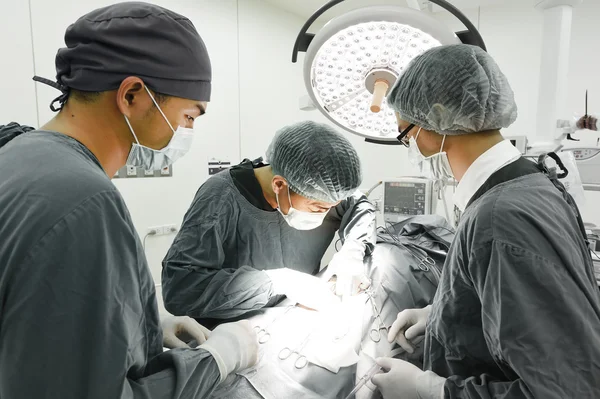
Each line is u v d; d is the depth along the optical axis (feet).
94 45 2.06
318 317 3.71
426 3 5.29
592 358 1.84
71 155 1.83
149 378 2.00
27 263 1.52
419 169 3.17
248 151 8.91
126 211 1.87
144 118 2.26
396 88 2.70
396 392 2.69
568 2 3.61
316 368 3.04
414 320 3.56
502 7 7.80
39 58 5.96
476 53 2.56
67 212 1.60
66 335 1.54
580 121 3.75
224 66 8.23
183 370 2.09
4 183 1.66
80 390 1.57
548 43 3.77
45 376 1.51
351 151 3.72
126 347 1.71
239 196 4.12
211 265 3.77
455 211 5.06
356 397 2.88
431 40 2.49
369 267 4.50
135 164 2.53
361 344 3.44
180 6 7.39
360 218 5.03
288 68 9.50
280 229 4.39
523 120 7.86
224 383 2.86
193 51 2.33
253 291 3.62
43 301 1.52
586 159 5.66
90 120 2.14
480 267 2.15
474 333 2.44
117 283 1.74
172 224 7.71
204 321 4.01
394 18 2.26
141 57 2.12
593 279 2.24
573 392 1.83
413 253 4.76
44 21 5.95
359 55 2.65
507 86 2.61
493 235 2.12
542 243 2.02
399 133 3.10
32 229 1.55
